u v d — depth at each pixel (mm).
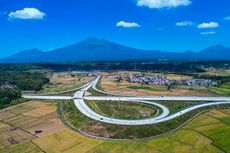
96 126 150500
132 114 179625
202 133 134125
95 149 121688
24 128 154500
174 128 147250
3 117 179875
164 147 121438
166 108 188875
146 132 140375
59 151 120500
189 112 174000
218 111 177000
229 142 121000
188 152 114500
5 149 124375
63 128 153000
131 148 122000
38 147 125312
